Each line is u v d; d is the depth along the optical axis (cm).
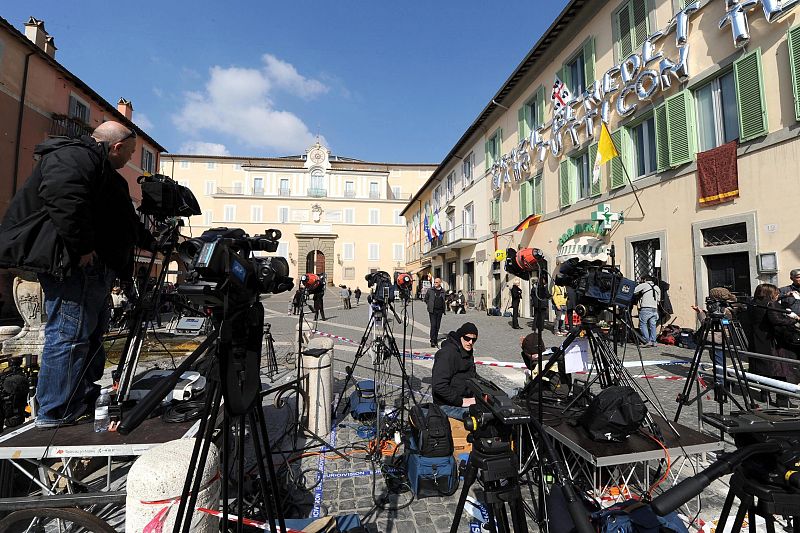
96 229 242
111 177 244
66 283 242
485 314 1788
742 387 366
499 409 171
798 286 483
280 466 321
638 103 988
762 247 702
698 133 851
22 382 321
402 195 4725
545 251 1414
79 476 292
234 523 194
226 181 4447
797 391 315
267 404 490
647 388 534
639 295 830
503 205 1761
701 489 111
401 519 257
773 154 688
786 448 132
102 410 238
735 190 744
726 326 381
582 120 1191
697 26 834
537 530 240
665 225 906
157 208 281
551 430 261
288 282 184
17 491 271
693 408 448
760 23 711
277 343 952
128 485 165
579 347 285
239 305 140
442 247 2380
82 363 252
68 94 1645
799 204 652
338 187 4294
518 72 1509
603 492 267
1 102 1362
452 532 192
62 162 211
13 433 238
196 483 141
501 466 178
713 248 793
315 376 391
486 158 1936
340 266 4147
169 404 286
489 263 1891
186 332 861
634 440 244
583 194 1248
